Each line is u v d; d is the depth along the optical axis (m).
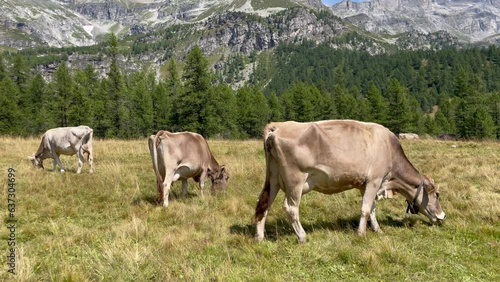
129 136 54.38
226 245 6.11
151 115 58.88
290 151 6.09
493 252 5.91
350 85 162.88
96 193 9.69
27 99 56.75
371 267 5.31
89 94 63.12
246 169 12.91
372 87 69.88
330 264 5.50
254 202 8.93
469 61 165.38
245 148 20.00
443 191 9.57
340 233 6.66
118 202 8.97
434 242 6.39
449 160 14.20
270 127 6.36
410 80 156.12
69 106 53.50
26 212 8.06
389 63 190.75
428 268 5.33
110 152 17.67
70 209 8.17
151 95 64.69
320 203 8.63
